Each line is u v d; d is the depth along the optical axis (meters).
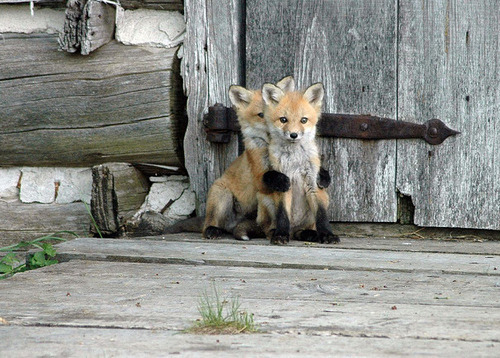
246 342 4.56
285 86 10.20
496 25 9.82
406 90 10.23
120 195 10.66
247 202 10.62
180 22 10.77
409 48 10.15
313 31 10.45
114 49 10.78
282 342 4.56
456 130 10.10
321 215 9.97
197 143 10.80
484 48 9.89
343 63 10.41
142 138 10.72
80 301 5.88
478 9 9.85
